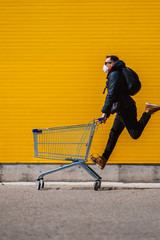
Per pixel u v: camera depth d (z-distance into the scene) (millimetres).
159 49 8242
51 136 7738
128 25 8219
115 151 8281
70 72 8258
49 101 8281
